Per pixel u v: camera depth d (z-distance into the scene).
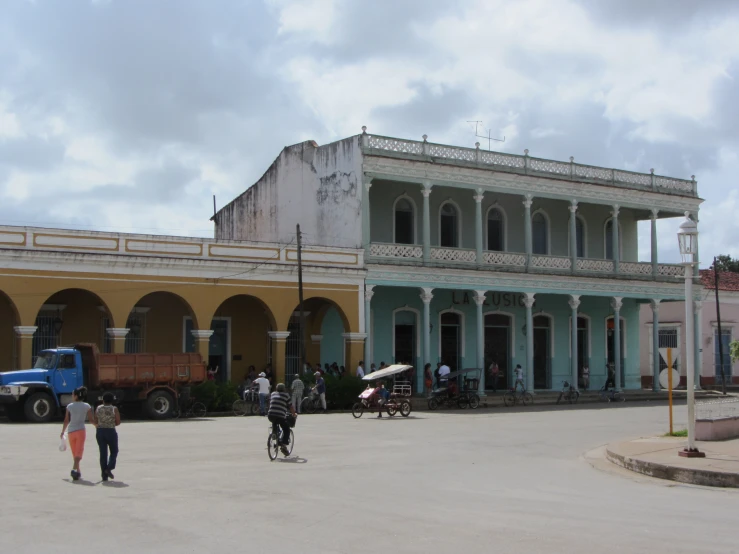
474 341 40.34
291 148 39.53
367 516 11.55
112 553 9.33
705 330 51.28
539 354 42.72
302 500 12.77
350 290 34.84
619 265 42.50
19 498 12.63
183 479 14.72
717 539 10.38
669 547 9.90
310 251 34.00
